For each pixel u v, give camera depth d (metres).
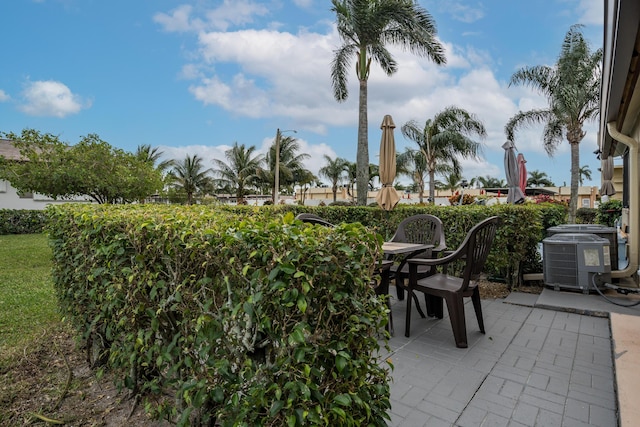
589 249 4.10
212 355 1.41
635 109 4.38
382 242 1.33
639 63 2.88
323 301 1.19
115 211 2.38
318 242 1.20
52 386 2.31
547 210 7.24
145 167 10.04
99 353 2.40
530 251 4.77
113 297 1.85
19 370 2.52
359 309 1.24
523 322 3.31
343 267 1.19
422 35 10.14
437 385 2.20
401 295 4.14
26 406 2.10
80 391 2.25
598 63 11.47
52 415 2.00
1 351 2.82
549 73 12.05
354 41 11.06
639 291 3.92
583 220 15.52
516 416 1.89
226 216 1.88
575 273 4.16
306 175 27.34
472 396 2.08
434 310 3.47
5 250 8.49
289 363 1.16
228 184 27.53
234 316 1.27
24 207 16.36
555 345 2.77
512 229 4.36
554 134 13.16
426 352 2.68
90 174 8.73
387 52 10.87
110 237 1.94
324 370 1.20
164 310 1.62
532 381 2.24
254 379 1.25
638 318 3.19
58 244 2.81
